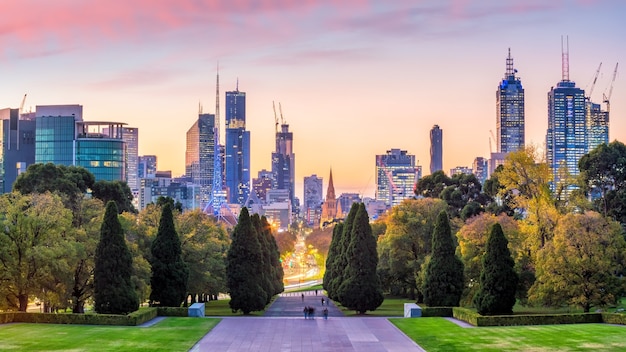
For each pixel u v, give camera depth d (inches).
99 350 3115.2
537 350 3117.6
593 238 4173.2
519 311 4822.8
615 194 6378.0
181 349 3189.0
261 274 5295.3
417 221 5748.0
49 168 6363.2
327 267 6879.9
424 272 4906.5
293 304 6422.2
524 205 5132.9
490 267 4242.1
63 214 4183.1
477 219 5029.5
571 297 4217.5
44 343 3262.8
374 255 5280.5
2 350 3093.0
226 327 3973.9
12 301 4229.8
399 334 3710.6
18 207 4126.5
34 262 4057.6
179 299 4731.8
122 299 4163.4
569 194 5462.6
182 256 5118.1
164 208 4773.6
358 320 4286.4
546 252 4274.1
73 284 4249.5
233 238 5265.8
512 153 5270.7
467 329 3791.8
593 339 3351.4
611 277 4173.2
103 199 6929.1
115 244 4200.3
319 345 3388.3
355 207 5831.7
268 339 3558.1
